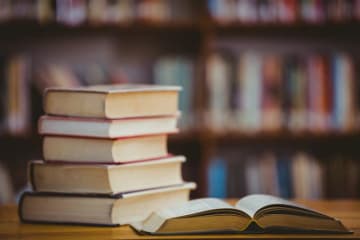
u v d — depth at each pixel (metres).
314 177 3.86
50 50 4.06
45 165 1.64
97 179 1.60
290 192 3.85
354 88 3.78
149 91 1.67
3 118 3.62
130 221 1.62
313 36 4.21
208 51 3.71
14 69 3.62
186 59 3.76
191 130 3.71
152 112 1.68
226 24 3.71
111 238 1.47
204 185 3.74
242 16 3.72
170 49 4.07
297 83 3.76
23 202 1.65
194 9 4.09
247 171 3.81
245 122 3.73
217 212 1.50
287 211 1.51
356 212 1.79
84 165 1.61
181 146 3.96
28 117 3.64
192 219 1.49
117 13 3.66
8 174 3.78
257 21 3.74
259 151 4.24
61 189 1.64
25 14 3.62
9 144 3.99
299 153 4.06
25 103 3.64
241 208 1.59
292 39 4.21
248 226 1.50
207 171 3.74
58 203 1.62
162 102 1.70
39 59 4.05
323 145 4.25
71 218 1.62
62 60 4.06
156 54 4.07
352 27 3.89
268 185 3.83
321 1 3.78
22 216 1.65
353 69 3.79
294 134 3.76
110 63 4.08
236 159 4.23
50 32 4.00
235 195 3.80
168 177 1.72
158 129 1.70
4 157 4.00
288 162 3.85
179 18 4.09
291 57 4.07
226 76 3.71
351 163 3.91
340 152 4.23
